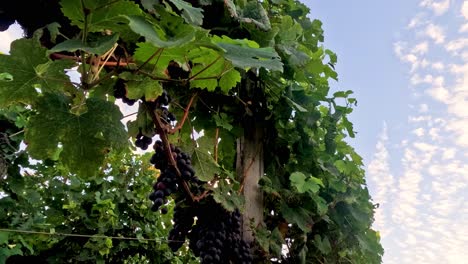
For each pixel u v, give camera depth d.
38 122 1.31
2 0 1.37
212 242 2.12
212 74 1.68
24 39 1.19
